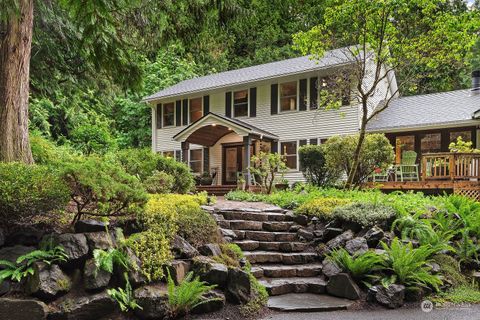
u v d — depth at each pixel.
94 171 4.30
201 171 20.36
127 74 7.32
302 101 17.58
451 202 7.92
